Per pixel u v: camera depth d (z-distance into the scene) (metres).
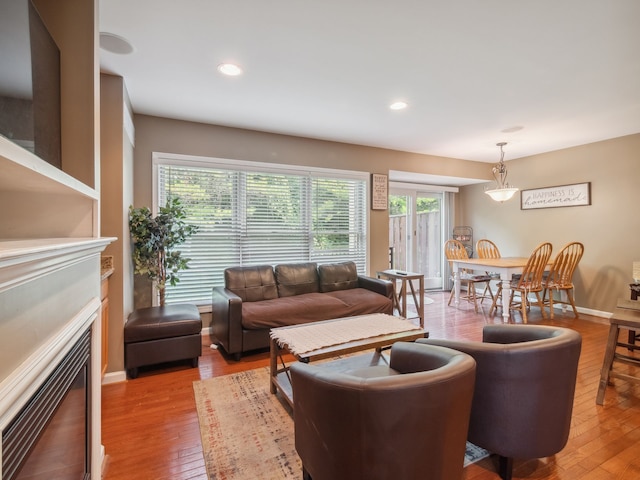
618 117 3.50
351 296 3.62
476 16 1.86
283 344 2.16
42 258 0.83
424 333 2.34
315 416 1.25
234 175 3.84
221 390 2.43
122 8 1.77
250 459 1.71
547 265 4.51
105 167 2.56
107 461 1.69
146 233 2.97
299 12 1.82
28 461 0.86
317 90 2.83
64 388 1.10
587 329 3.89
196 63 2.38
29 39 1.12
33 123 1.16
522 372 1.50
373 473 1.11
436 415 1.12
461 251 5.38
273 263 4.07
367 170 4.68
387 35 2.04
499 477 1.61
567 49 2.20
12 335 0.75
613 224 4.26
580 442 1.85
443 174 5.32
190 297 3.63
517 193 5.45
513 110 3.29
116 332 2.58
